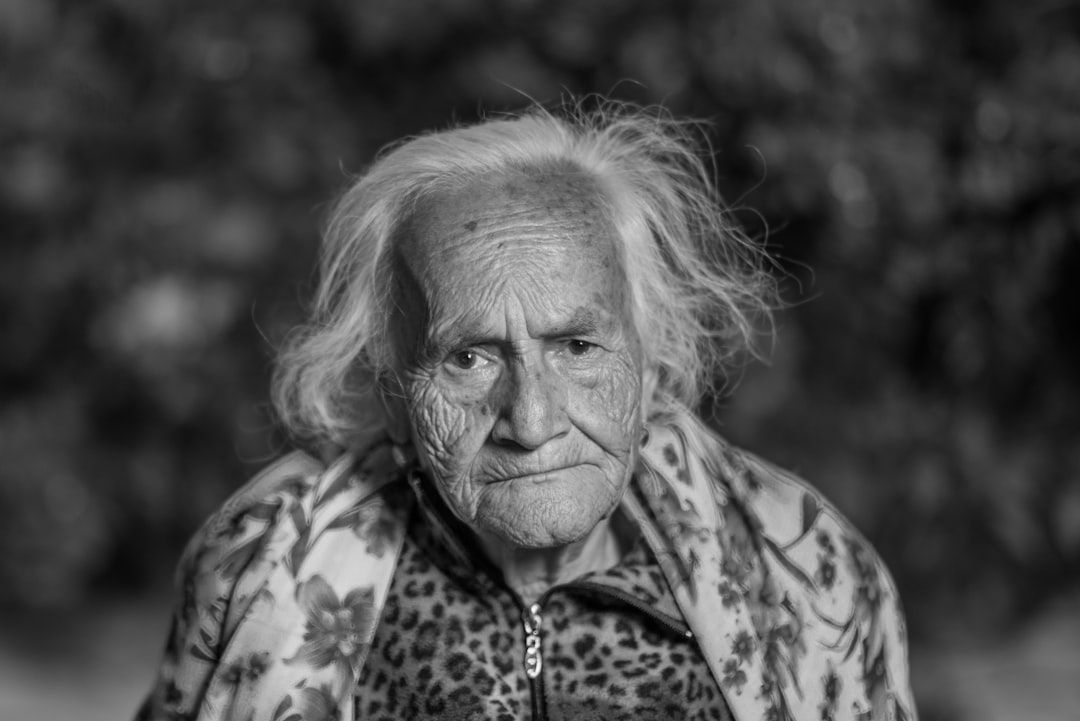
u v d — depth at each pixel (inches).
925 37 175.8
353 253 96.5
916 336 184.7
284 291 198.4
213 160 202.1
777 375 172.4
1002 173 168.7
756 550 95.3
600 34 169.2
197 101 200.2
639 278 95.9
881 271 172.4
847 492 178.9
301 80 199.0
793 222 168.9
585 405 85.7
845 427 180.1
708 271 103.1
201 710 92.6
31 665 254.5
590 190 90.6
